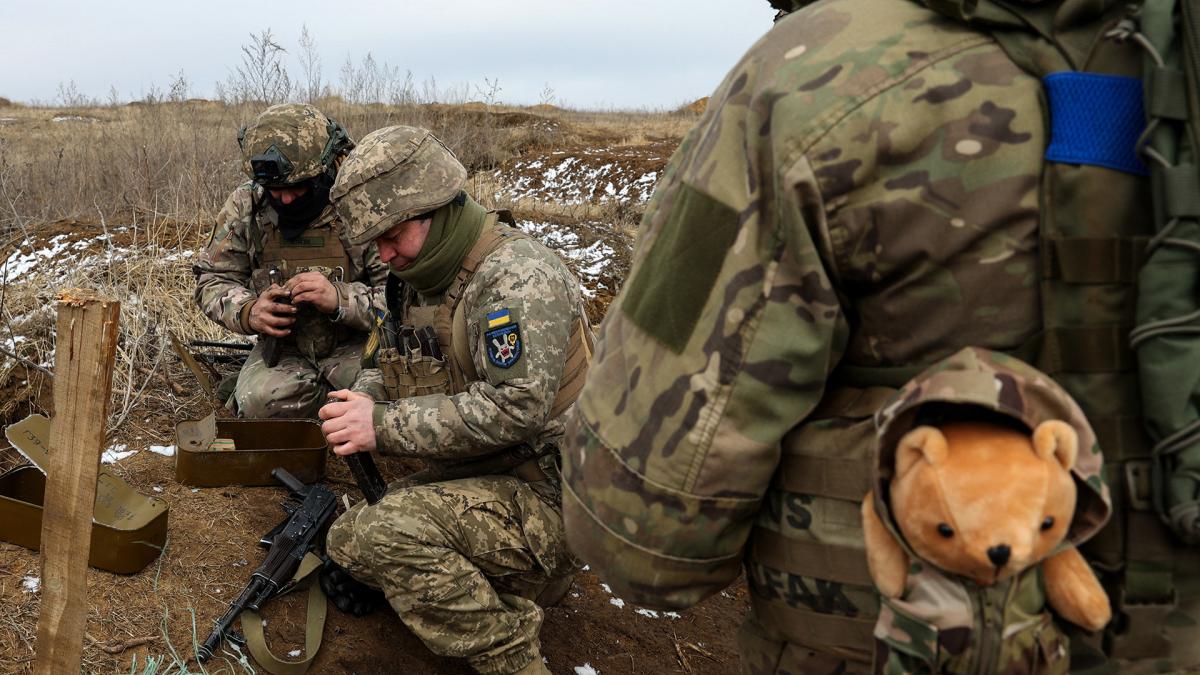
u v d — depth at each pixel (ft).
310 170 10.34
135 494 8.99
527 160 40.27
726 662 9.42
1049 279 3.62
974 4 3.74
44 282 13.64
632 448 4.07
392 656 8.37
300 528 8.57
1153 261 3.45
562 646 9.18
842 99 3.68
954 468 3.43
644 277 4.19
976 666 3.56
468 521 7.66
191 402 11.69
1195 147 3.36
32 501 8.87
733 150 3.99
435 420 7.63
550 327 7.66
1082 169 3.53
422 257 7.80
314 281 10.30
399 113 34.65
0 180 18.81
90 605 7.84
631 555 4.17
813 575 4.09
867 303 3.89
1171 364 3.42
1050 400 3.46
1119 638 3.78
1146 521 3.66
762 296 3.80
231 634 7.89
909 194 3.64
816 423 4.06
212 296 10.82
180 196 19.03
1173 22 3.45
